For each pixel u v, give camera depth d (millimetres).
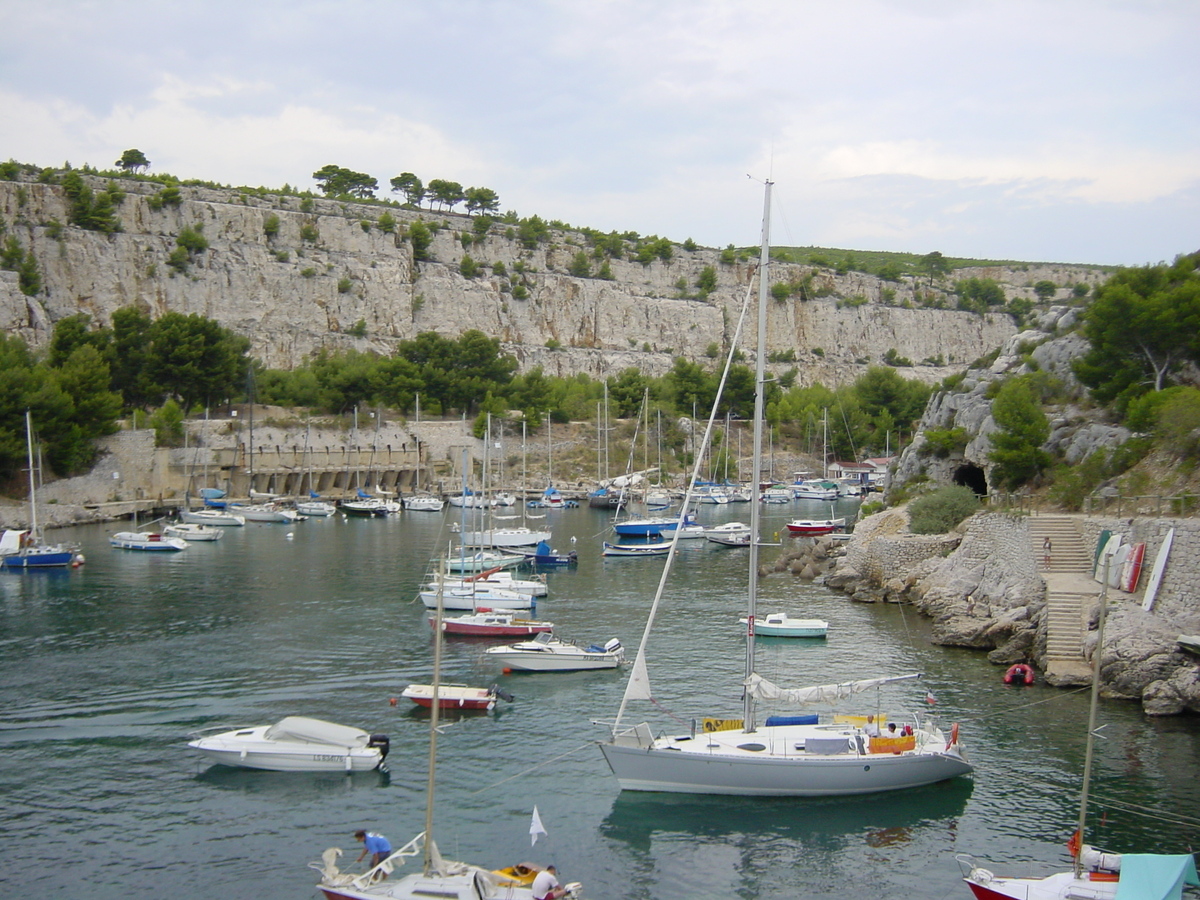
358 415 162875
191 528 100438
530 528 112000
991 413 75500
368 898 24906
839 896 27688
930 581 63000
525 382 181250
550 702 44125
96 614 62312
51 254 173250
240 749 36125
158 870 28812
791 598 68125
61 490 113500
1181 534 44344
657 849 30203
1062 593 48219
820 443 181875
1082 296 95188
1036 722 39719
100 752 37781
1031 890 25422
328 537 103750
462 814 32500
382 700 44312
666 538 102812
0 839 30719
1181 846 29672
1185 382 68125
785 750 34000
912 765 33625
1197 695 39531
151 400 143625
